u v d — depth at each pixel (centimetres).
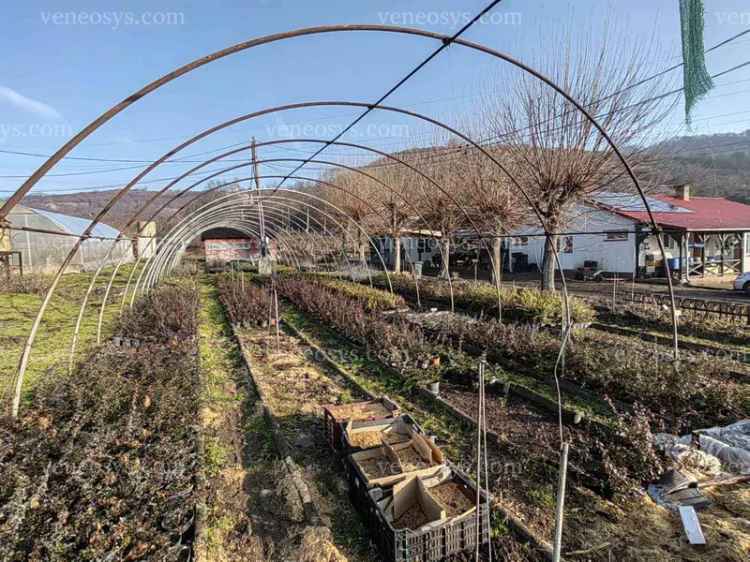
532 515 338
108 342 741
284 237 2725
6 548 260
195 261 3981
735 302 1364
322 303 1175
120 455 360
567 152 996
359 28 384
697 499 341
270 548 309
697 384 515
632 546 299
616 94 860
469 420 497
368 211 2206
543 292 1052
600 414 511
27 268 2244
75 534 279
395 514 324
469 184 1412
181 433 420
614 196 1216
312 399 595
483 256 2858
